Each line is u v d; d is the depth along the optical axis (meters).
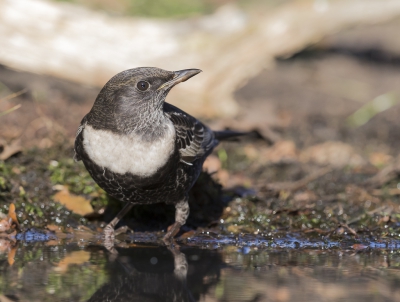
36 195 10.28
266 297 6.28
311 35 15.77
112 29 15.56
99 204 10.28
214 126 15.04
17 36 15.34
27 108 15.59
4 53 15.34
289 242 9.04
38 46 15.44
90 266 7.40
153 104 8.50
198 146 9.24
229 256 8.08
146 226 9.94
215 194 10.72
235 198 11.02
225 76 16.00
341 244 8.94
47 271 7.12
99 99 8.49
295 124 17.22
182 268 7.40
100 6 20.44
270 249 8.58
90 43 15.49
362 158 14.46
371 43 26.08
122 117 8.36
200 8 22.09
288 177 13.04
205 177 10.75
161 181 8.57
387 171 12.61
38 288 6.46
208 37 15.68
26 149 12.29
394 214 10.46
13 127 13.94
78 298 6.20
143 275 7.08
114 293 6.39
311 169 13.54
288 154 14.52
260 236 9.39
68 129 14.26
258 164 13.77
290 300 6.16
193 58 15.70
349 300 6.17
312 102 19.45
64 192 10.39
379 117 18.28
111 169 8.38
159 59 15.57
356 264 7.66
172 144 8.54
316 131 16.72
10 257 7.78
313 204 10.90
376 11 15.56
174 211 10.22
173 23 15.87
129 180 8.42
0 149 11.82
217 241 9.09
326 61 23.81
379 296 6.30
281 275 7.11
